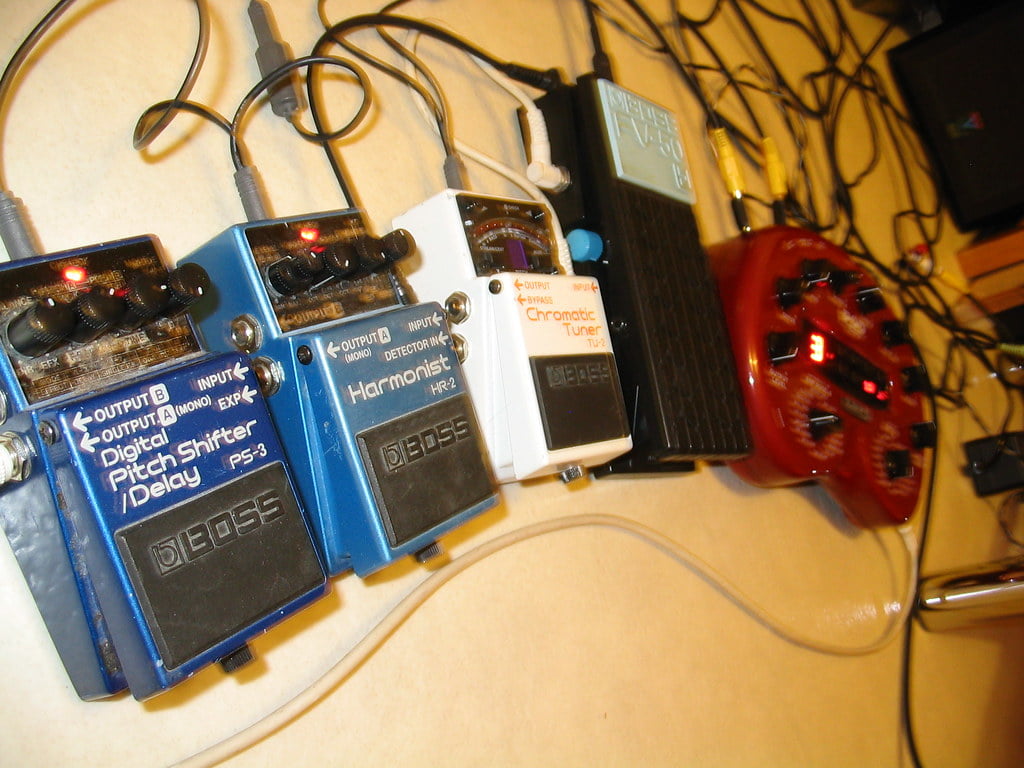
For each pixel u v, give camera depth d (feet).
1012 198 4.91
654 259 2.51
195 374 1.47
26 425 1.38
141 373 1.52
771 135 4.19
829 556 3.51
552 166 2.51
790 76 4.57
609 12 3.40
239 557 1.44
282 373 1.63
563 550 2.41
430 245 2.07
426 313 1.76
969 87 5.01
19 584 1.52
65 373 1.43
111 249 1.52
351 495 1.60
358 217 1.86
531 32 2.97
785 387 2.82
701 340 2.60
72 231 1.70
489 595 2.19
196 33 2.01
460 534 2.17
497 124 2.67
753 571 3.09
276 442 1.54
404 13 2.54
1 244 1.62
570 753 2.23
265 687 1.73
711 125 3.55
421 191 2.35
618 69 3.35
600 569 2.50
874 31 5.48
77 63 1.80
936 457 4.25
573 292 2.14
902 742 3.57
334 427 1.58
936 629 3.91
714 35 4.09
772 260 2.96
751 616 3.00
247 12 2.12
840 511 3.67
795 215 3.97
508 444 1.98
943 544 4.30
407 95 2.42
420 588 1.97
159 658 1.32
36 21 1.75
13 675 1.47
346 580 1.91
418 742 1.93
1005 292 4.94
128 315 1.46
